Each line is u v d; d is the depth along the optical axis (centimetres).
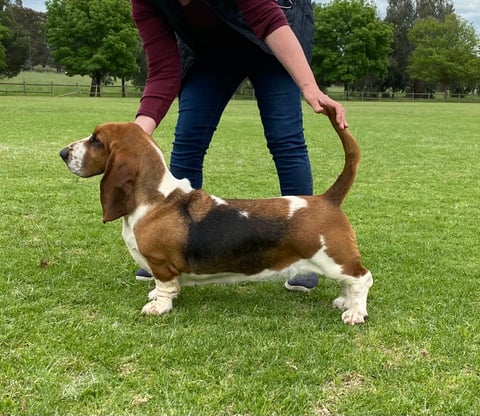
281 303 377
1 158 959
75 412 247
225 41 404
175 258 343
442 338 326
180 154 445
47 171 843
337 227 340
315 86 341
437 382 278
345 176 345
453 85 7931
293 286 398
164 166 354
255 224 339
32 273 414
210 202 350
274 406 256
